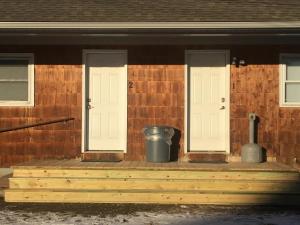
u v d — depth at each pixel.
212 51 11.17
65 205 8.93
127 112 11.22
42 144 11.24
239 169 9.35
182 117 11.18
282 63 11.10
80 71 11.23
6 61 11.27
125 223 7.61
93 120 11.34
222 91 11.25
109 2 11.91
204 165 9.94
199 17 10.62
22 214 8.20
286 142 11.11
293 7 11.45
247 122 11.14
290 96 11.20
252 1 12.00
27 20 10.25
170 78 11.20
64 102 11.25
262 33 10.28
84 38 10.91
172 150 11.12
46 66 11.23
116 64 11.31
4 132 11.23
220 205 8.98
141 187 9.27
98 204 9.01
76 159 11.19
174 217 8.02
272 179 9.30
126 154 11.17
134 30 10.20
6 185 9.67
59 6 11.51
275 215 8.30
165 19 10.45
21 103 11.24
